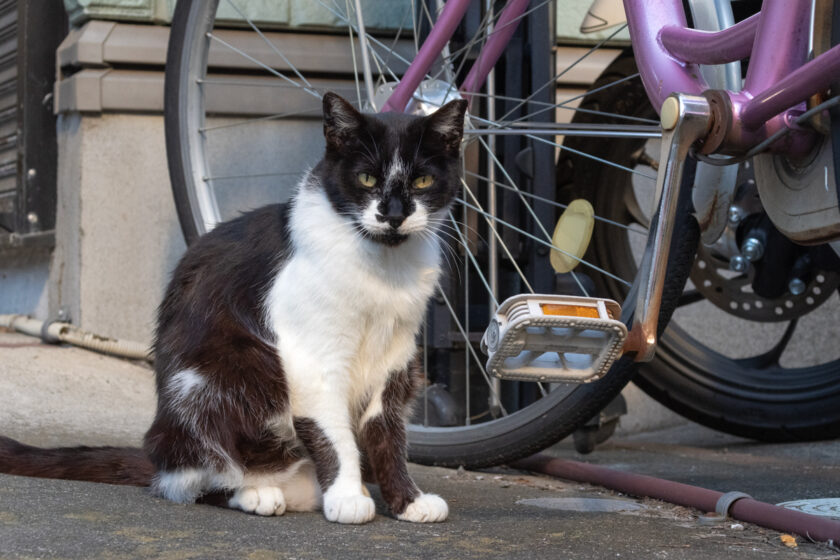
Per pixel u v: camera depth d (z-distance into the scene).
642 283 1.74
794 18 1.59
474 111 2.72
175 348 1.95
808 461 2.91
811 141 1.58
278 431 1.90
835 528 1.64
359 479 1.89
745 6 2.47
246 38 3.69
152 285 3.66
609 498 2.16
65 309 3.68
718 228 2.01
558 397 2.30
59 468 1.96
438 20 2.30
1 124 4.34
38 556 1.37
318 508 1.94
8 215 4.24
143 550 1.43
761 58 1.62
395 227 1.89
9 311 4.44
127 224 3.62
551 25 2.71
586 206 2.24
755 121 1.58
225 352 1.88
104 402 2.97
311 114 3.78
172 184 2.97
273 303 1.88
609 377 2.17
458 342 2.82
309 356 1.86
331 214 1.90
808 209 1.60
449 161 2.04
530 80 2.77
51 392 2.94
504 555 1.51
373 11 3.58
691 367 3.02
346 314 1.85
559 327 1.61
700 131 1.63
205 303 1.94
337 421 1.87
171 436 1.88
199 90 2.95
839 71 1.42
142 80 3.60
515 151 2.74
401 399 2.01
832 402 2.90
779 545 1.66
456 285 2.82
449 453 2.46
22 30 3.95
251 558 1.43
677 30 1.83
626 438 3.72
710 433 3.69
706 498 1.95
